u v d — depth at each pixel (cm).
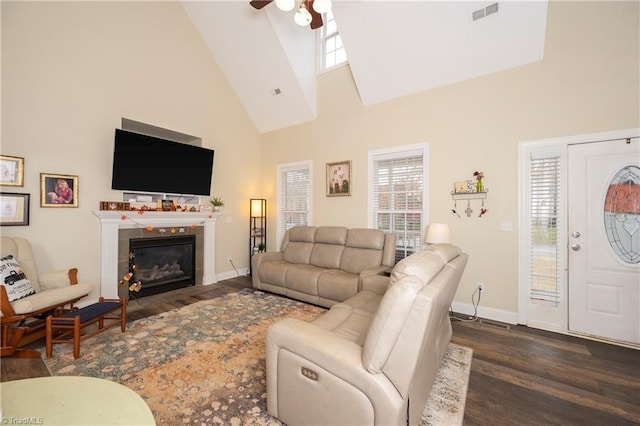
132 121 368
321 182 456
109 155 345
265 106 497
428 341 138
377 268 319
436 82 340
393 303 111
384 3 309
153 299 365
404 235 375
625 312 246
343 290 312
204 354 221
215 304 344
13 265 239
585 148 261
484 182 309
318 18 276
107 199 344
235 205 504
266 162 538
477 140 315
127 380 186
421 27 310
